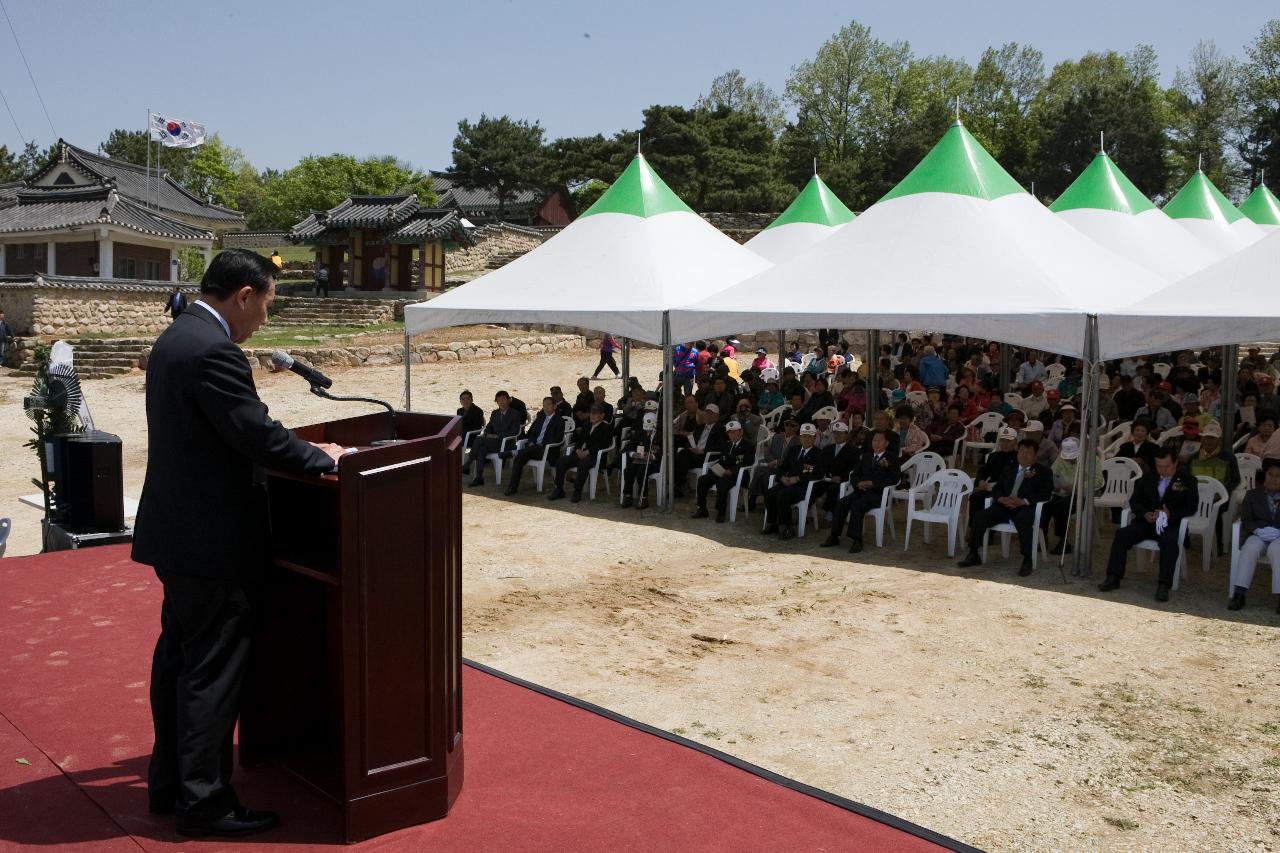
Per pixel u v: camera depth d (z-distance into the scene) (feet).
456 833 10.53
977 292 30.76
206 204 156.15
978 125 205.77
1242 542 24.62
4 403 65.98
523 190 177.68
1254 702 18.39
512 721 13.92
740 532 32.99
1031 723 17.39
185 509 9.75
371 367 77.10
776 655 21.02
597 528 33.47
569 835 10.62
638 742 13.28
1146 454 32.35
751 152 160.66
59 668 15.58
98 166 146.00
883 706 18.19
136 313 93.81
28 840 10.11
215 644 10.05
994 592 25.94
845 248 35.42
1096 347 27.45
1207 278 28.68
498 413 41.37
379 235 117.91
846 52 207.10
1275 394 46.09
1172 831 13.55
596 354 88.22
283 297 113.19
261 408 9.61
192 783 9.98
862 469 31.27
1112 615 23.98
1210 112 197.67
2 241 111.04
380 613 10.07
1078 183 65.10
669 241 41.04
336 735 11.73
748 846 10.57
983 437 42.47
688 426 39.58
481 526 33.76
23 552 30.07
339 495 9.69
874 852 10.55
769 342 91.25
